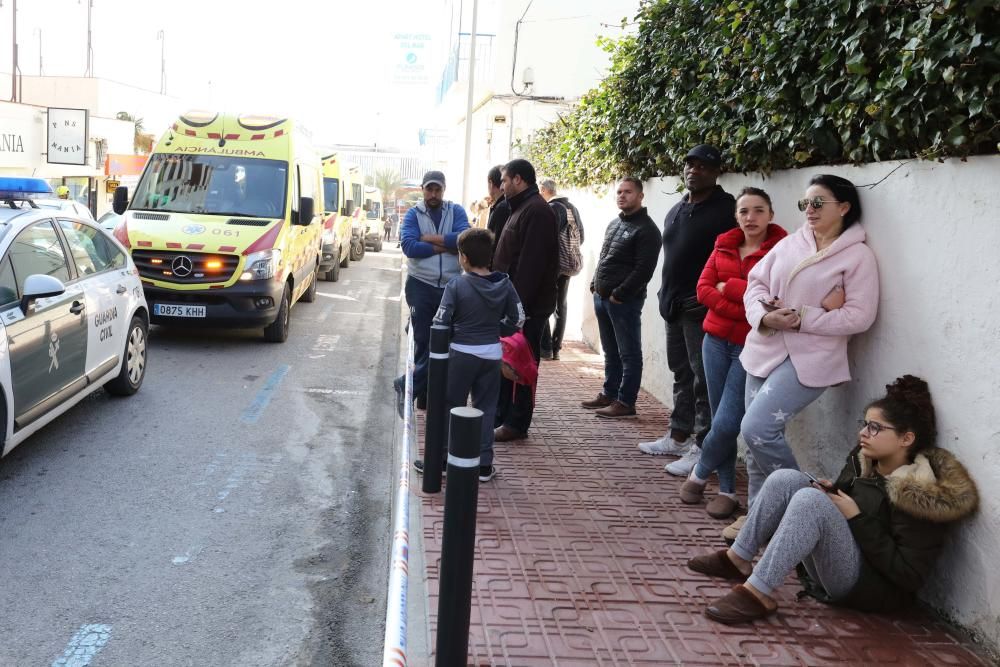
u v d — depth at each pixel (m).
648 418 7.19
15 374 5.22
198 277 9.80
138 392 7.78
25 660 3.38
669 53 7.25
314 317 13.27
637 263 6.66
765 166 5.56
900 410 3.59
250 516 5.03
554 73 19.69
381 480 5.81
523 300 5.81
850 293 4.08
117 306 7.04
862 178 4.30
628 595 3.87
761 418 4.22
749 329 4.80
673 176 7.79
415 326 6.91
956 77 3.46
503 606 3.71
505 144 20.30
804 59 4.83
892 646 3.46
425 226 6.96
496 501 5.04
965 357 3.48
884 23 4.02
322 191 15.20
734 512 4.98
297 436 6.73
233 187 11.09
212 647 3.58
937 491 3.44
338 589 4.17
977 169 3.45
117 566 4.27
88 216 7.10
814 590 3.82
